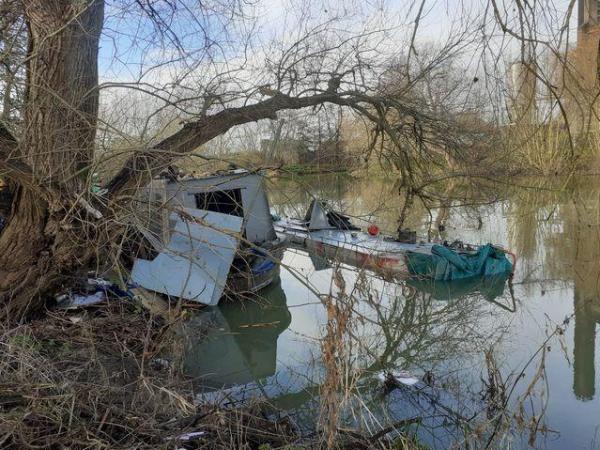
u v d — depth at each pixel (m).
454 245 13.42
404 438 4.52
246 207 11.33
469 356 7.62
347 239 13.08
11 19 5.46
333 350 3.95
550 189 7.48
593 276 11.50
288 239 12.84
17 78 5.45
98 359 5.16
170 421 4.14
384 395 6.00
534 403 6.04
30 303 6.10
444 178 8.32
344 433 4.47
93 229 5.81
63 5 5.31
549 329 8.91
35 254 5.92
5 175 5.52
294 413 5.45
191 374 6.27
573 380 6.69
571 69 3.88
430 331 8.68
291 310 10.09
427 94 7.58
